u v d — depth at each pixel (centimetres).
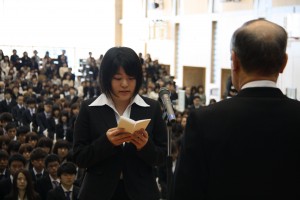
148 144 191
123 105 203
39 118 939
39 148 542
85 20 2361
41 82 1490
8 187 492
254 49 131
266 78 136
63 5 2316
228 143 130
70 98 1330
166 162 209
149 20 2050
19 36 2253
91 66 1770
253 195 127
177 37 1878
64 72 1767
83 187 200
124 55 194
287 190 127
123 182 198
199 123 134
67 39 2330
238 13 1530
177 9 1877
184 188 131
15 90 1205
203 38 1708
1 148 621
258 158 128
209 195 132
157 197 203
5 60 1734
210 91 1666
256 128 130
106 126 198
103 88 200
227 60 1584
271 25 134
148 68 1680
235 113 133
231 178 129
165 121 214
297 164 128
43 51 2281
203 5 1709
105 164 195
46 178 501
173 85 1477
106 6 2359
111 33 2341
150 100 211
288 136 129
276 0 1373
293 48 1280
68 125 895
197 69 1845
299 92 1267
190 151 133
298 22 1259
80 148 195
